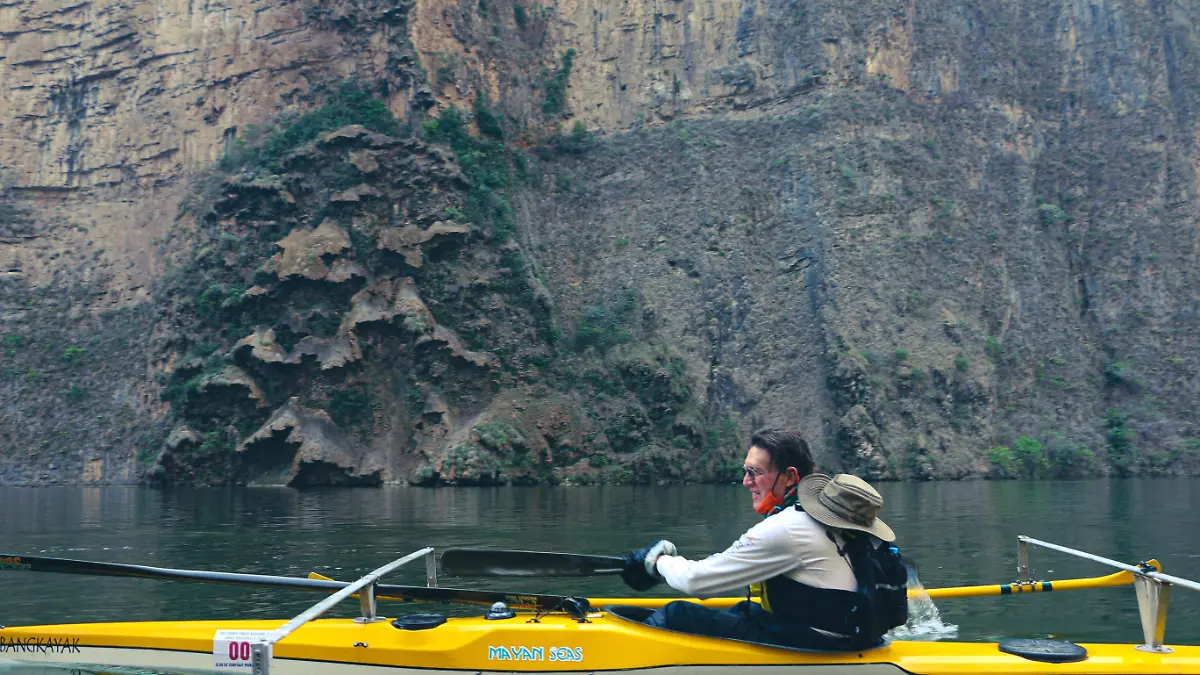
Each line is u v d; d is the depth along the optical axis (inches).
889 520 851.4
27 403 1962.4
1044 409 2001.7
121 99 2341.3
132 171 2293.3
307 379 1787.6
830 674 201.3
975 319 2044.8
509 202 2167.8
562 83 2443.4
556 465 1760.6
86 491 1545.3
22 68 2377.0
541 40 2476.6
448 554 244.7
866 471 1749.5
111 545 673.6
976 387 1918.1
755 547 192.1
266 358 1765.5
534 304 1972.2
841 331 1930.4
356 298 1854.1
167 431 1830.7
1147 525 794.8
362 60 2210.9
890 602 197.6
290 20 2287.2
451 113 2175.2
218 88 2282.2
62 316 2116.1
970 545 637.9
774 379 1931.6
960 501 1127.0
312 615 197.5
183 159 2266.2
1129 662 208.1
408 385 1814.7
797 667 201.8
